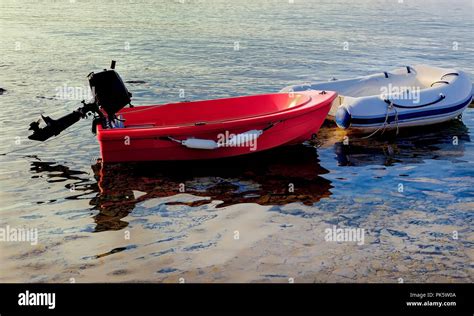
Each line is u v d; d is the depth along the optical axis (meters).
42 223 5.46
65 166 7.22
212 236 5.16
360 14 30.81
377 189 6.47
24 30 22.14
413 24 26.45
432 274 4.45
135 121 8.21
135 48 18.25
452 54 17.88
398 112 8.78
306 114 7.71
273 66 15.33
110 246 4.95
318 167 7.29
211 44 19.39
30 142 8.20
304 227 5.36
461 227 5.38
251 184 6.62
